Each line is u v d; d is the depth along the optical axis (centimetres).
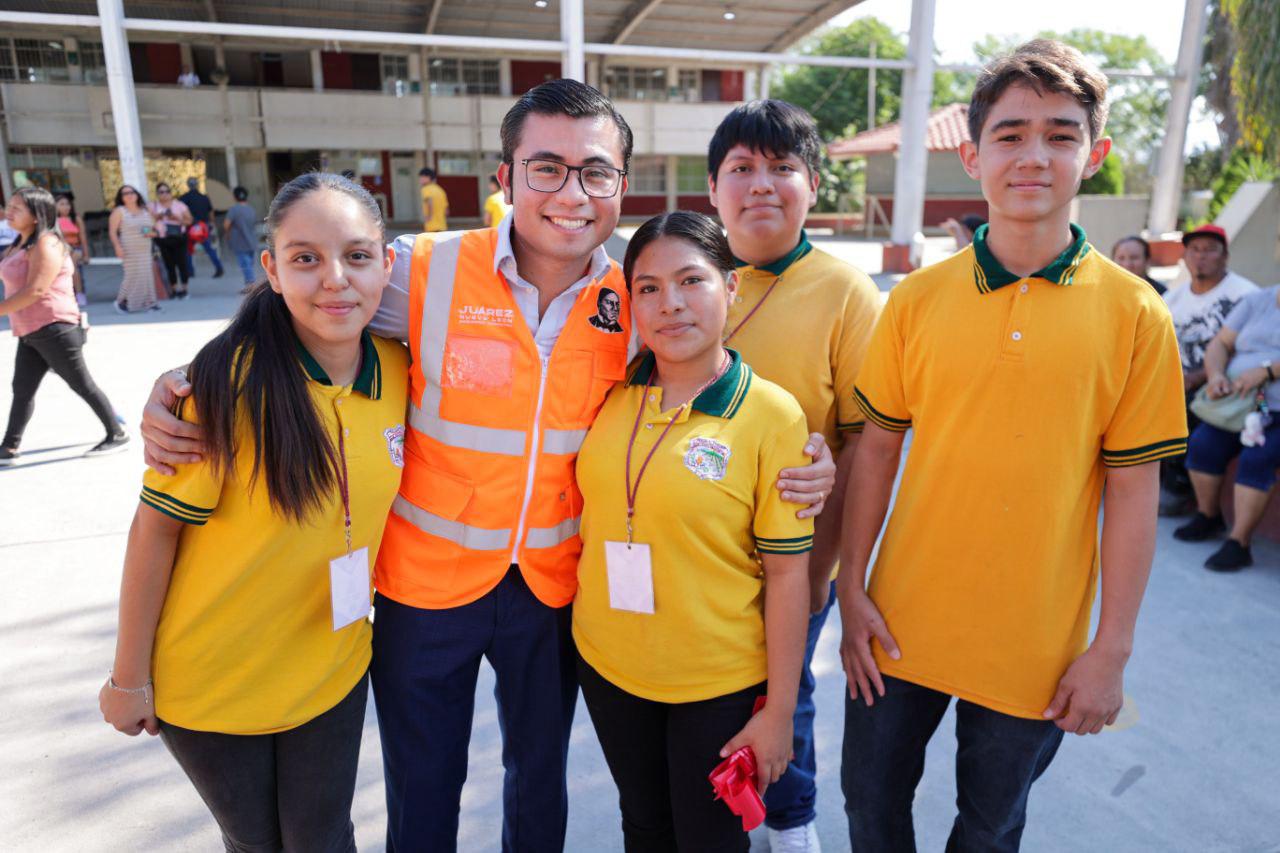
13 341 856
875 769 186
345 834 184
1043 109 147
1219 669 315
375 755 271
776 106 195
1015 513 160
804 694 219
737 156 196
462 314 178
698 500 164
